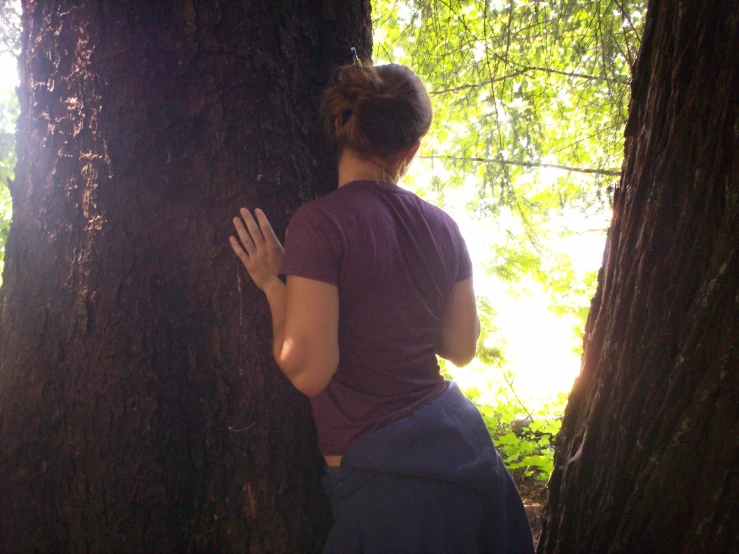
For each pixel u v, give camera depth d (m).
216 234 1.49
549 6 3.81
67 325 1.47
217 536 1.52
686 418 1.44
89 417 1.46
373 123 1.30
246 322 1.50
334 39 1.68
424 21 3.81
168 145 1.46
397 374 1.31
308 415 1.58
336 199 1.30
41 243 1.51
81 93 1.47
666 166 1.49
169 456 1.47
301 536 1.54
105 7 1.44
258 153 1.50
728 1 1.38
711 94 1.41
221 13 1.47
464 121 4.57
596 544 1.65
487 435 1.38
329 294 1.22
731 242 1.38
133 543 1.45
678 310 1.47
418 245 1.35
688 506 1.45
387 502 1.24
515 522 1.38
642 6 3.60
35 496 1.48
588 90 4.26
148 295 1.46
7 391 1.52
